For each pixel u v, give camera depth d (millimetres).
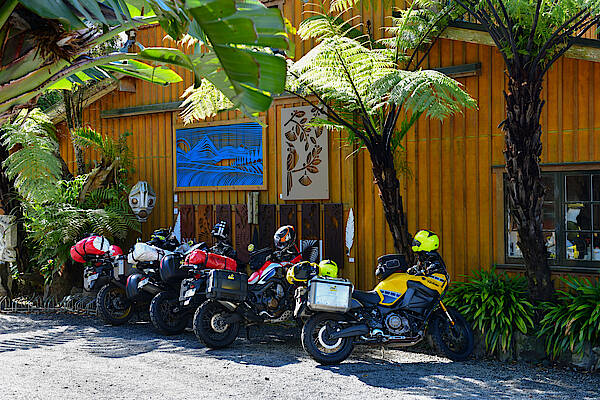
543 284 6945
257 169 10664
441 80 6434
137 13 3117
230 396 5641
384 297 6887
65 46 2641
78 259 9711
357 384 6004
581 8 6379
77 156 12516
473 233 8547
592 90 7672
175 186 11727
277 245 8008
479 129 8508
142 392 5781
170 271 8523
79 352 7586
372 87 6766
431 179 8875
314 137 9914
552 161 7934
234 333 7750
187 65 2717
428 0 7926
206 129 11297
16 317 10234
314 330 6785
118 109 12461
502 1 6727
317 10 9789
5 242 11422
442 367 6625
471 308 7199
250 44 2146
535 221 6926
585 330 6367
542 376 6191
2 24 2344
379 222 9414
